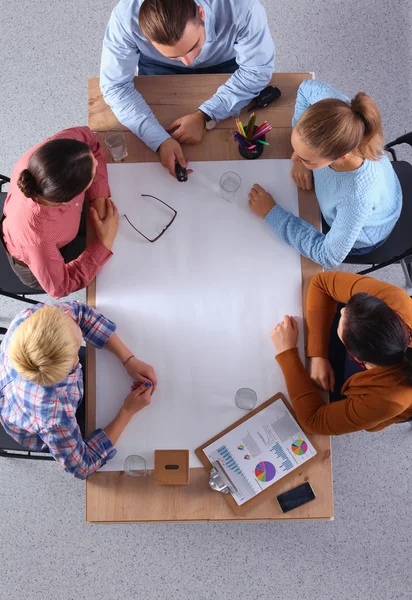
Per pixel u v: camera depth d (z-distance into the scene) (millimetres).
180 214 1584
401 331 1254
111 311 1541
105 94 1637
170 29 1260
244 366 1512
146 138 1608
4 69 2549
